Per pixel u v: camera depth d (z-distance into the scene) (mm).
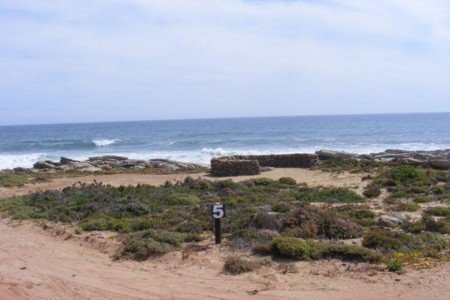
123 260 13227
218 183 26062
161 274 11852
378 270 11227
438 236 14320
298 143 73562
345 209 18812
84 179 35750
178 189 24969
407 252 12555
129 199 21953
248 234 14430
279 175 33031
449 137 83375
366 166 34031
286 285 10555
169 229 16172
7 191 29703
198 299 10039
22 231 17438
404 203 20109
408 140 77875
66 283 11414
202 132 111875
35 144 79188
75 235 16094
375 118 197375
